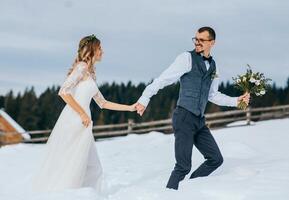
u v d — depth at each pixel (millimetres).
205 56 4750
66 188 4695
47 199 4246
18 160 8945
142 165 7688
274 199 4055
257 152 8836
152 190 4574
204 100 4723
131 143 12633
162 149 10500
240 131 14023
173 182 4625
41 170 4789
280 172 4852
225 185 4480
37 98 66812
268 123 16016
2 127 39250
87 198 4270
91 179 4906
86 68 4824
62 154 4762
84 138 4781
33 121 63500
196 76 4668
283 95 73000
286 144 11141
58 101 66000
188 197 4316
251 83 5000
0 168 7617
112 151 11000
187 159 4676
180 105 4695
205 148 4871
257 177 4691
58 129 4809
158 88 4680
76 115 4777
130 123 16906
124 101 88000
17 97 66938
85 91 4812
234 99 5043
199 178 4855
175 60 4699
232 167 5535
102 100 5031
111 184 5754
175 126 4711
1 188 5508
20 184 5719
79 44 4891
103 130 65938
